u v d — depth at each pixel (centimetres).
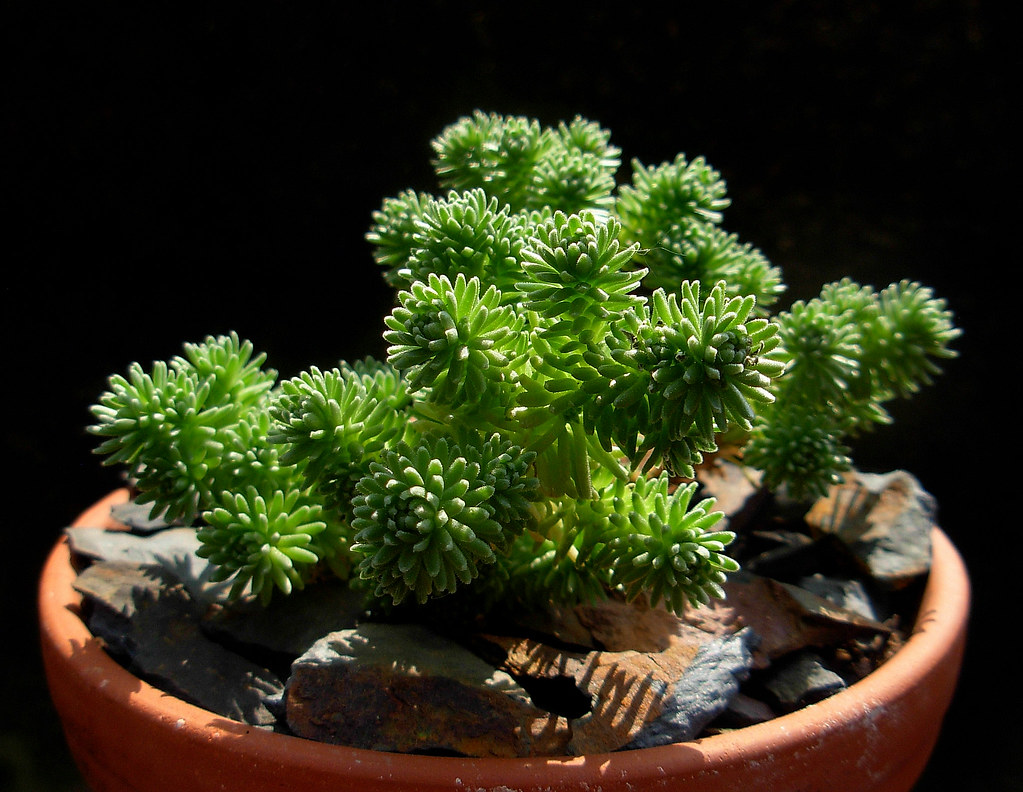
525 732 19
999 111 37
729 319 18
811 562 26
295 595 24
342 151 38
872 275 39
